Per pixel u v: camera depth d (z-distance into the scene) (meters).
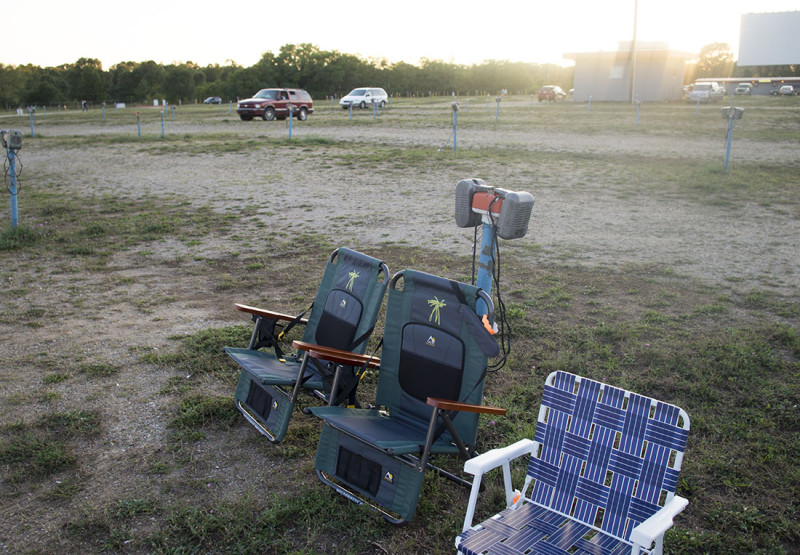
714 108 38.66
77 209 12.16
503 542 2.66
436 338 3.55
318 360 4.03
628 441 2.81
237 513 3.37
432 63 97.88
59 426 4.26
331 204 12.38
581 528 2.82
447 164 17.14
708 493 3.58
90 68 92.81
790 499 3.50
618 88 49.62
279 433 3.99
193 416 4.37
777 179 14.39
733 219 10.88
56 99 84.12
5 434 4.14
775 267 8.03
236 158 18.84
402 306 3.78
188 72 90.12
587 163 17.27
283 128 28.52
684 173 15.35
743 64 76.62
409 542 3.19
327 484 3.62
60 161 19.17
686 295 6.97
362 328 4.11
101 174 16.58
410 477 3.24
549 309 6.53
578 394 2.98
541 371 5.15
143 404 4.59
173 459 3.93
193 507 3.43
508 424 4.34
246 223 10.84
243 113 32.75
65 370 5.13
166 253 8.95
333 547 3.17
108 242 9.60
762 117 31.05
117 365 5.23
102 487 3.62
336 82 88.38
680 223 10.65
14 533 3.22
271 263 8.39
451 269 7.98
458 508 3.49
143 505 3.43
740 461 3.83
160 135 25.55
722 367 5.06
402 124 29.67
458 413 3.48
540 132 25.47
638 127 26.94
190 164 18.00
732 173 15.13
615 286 7.33
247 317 6.41
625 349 5.46
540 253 8.84
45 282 7.58
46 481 3.67
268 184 14.70
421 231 10.16
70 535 3.22
